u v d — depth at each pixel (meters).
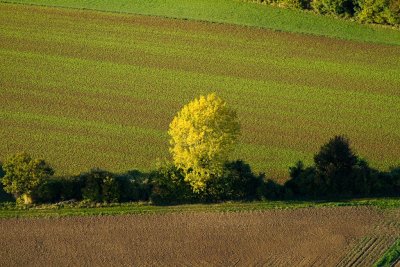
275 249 101.69
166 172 112.44
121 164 121.62
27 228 105.06
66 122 133.12
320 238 103.75
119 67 151.12
